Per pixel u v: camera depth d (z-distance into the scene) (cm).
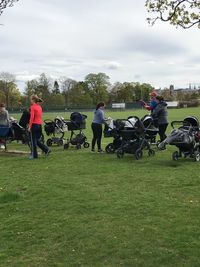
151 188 1034
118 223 759
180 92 14988
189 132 1452
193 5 808
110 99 13750
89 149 1906
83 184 1098
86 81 13162
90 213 827
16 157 1689
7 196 965
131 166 1370
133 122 1544
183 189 1016
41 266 591
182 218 777
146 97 13825
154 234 697
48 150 1666
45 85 11962
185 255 610
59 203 908
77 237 697
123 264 590
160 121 1748
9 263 602
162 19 833
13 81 11750
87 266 587
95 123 1752
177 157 1498
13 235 714
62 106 11125
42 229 740
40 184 1112
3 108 1825
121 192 996
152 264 586
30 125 1609
